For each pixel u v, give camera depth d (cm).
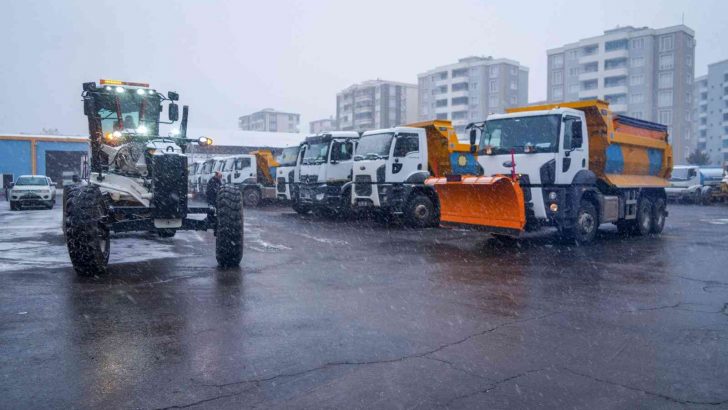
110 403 344
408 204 1482
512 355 440
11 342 462
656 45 6894
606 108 1189
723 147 9694
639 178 1354
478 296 652
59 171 4031
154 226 817
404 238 1255
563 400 354
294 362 419
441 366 414
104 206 798
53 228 1485
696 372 405
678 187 2962
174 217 824
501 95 8450
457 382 383
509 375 397
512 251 1044
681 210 2447
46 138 3947
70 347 450
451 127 1623
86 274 756
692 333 504
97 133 962
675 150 6738
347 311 575
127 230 794
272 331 500
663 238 1293
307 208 2030
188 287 690
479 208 1098
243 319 540
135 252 1009
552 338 486
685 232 1444
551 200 1075
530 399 356
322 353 441
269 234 1337
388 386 375
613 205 1216
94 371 397
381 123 9725
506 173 1121
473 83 8700
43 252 1002
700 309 595
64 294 645
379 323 530
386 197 1532
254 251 1028
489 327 519
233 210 827
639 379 391
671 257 974
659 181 1446
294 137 5578
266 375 392
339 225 1600
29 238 1233
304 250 1044
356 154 1638
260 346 457
